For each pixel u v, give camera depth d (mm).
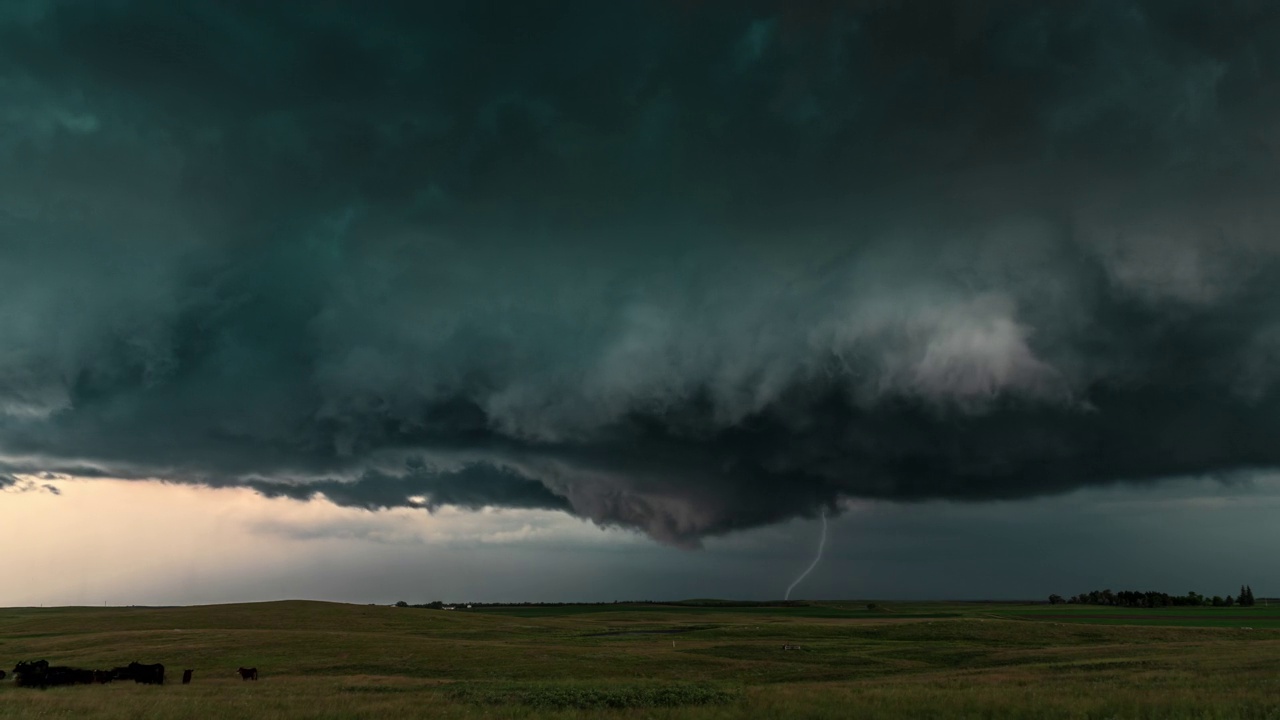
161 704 37969
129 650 79500
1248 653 60656
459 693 44031
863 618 199000
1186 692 33906
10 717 33812
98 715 34156
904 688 41938
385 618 139500
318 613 144000
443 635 114938
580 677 62500
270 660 71750
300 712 34625
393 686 51125
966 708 31125
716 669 68312
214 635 92250
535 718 33188
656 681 51344
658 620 182000
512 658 71812
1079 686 39344
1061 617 175750
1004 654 78750
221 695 44969
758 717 31297
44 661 55281
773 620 183250
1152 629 109812
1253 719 27438
